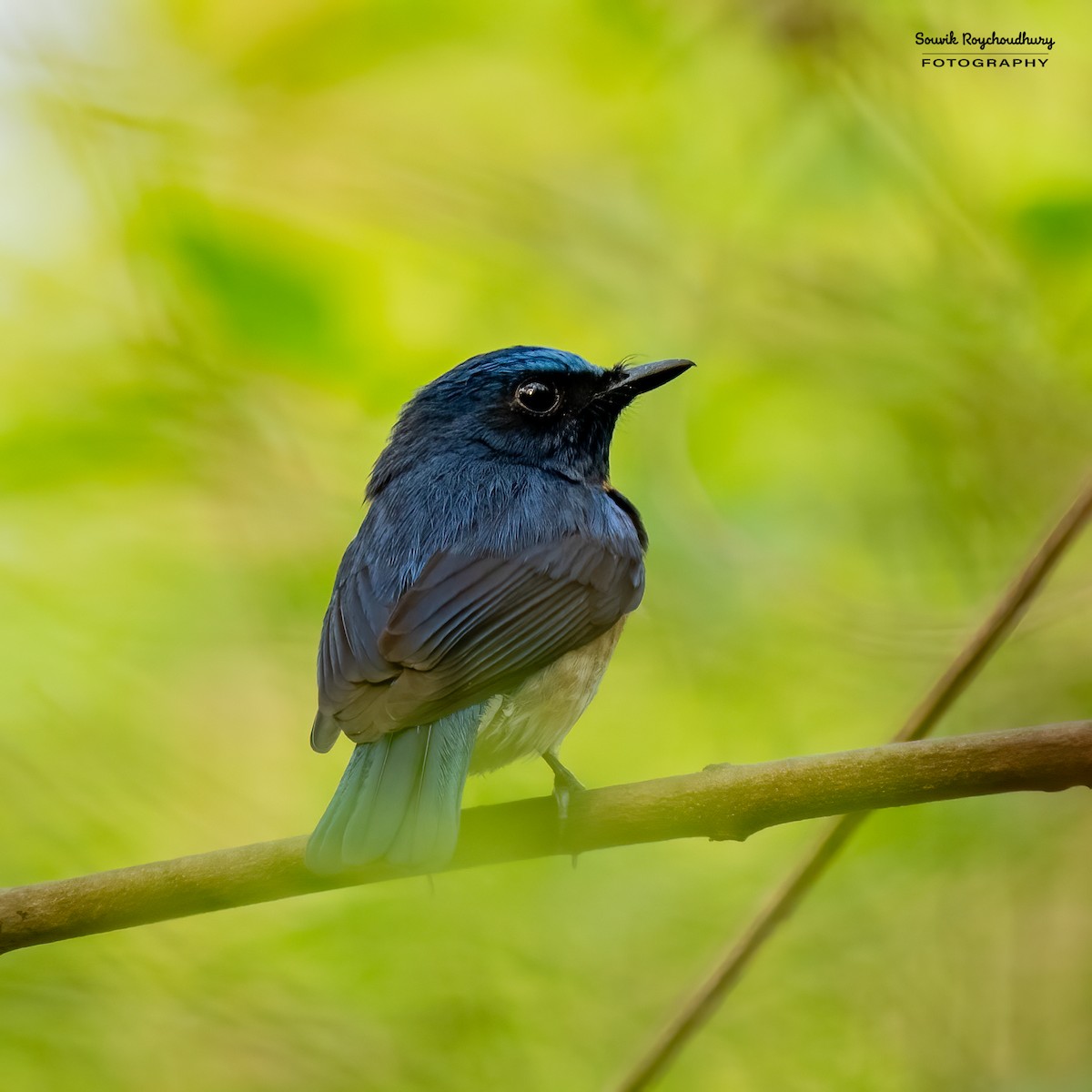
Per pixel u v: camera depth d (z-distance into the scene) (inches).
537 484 394.6
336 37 501.7
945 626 469.7
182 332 456.1
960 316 476.7
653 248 504.4
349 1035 436.5
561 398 411.5
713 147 503.8
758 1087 438.9
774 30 477.1
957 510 480.1
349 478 498.0
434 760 328.5
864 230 497.7
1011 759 289.9
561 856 465.7
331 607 375.9
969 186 474.6
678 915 458.0
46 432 433.7
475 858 319.3
